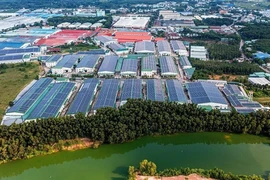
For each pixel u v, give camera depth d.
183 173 108.75
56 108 151.88
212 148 130.12
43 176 114.25
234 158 122.62
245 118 138.62
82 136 131.38
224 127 138.75
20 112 147.38
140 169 109.62
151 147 131.75
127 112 136.75
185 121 136.62
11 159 119.94
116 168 117.00
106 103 156.25
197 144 133.75
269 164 118.44
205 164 118.50
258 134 138.62
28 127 126.00
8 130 125.19
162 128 136.12
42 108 150.88
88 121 132.62
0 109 159.00
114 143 130.25
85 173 114.50
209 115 139.50
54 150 125.44
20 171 119.00
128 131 131.12
